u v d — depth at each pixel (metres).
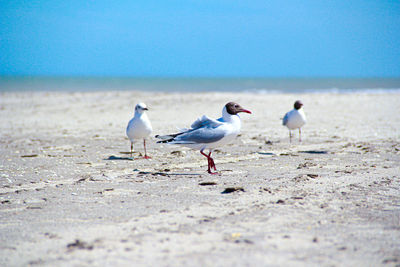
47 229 6.99
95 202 8.73
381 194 8.98
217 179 10.80
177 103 36.03
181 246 6.02
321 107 32.41
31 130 23.47
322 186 9.73
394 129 20.89
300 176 10.66
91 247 6.06
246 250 5.82
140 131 14.48
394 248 5.89
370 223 7.03
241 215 7.53
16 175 11.88
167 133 21.03
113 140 19.14
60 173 12.15
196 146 11.73
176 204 8.41
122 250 5.91
